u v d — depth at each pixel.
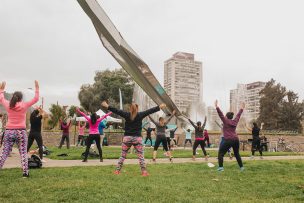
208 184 6.78
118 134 34.12
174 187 6.31
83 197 5.24
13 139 6.96
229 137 9.12
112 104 60.81
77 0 7.48
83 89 65.44
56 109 49.12
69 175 7.59
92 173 8.00
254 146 14.78
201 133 13.34
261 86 133.62
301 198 5.65
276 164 11.08
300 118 67.44
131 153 16.84
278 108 69.38
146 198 5.27
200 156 15.93
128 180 7.00
